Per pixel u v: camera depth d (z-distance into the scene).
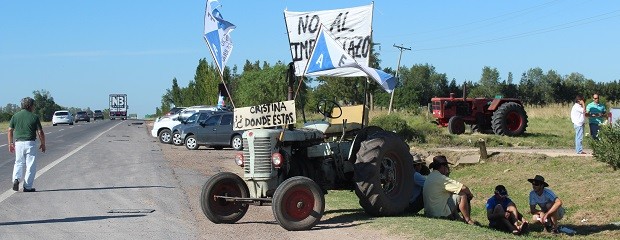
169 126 34.12
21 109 14.55
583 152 19.69
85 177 17.39
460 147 24.73
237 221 10.96
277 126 10.80
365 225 10.31
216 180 10.82
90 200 13.23
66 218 11.16
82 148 29.61
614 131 16.17
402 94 56.56
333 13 11.27
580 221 12.83
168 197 13.80
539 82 95.56
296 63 11.36
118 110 108.19
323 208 10.27
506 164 19.48
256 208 12.41
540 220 11.98
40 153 26.17
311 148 11.16
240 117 10.84
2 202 12.85
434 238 9.12
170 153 26.75
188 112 40.69
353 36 11.20
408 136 26.88
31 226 10.41
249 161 10.57
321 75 10.95
